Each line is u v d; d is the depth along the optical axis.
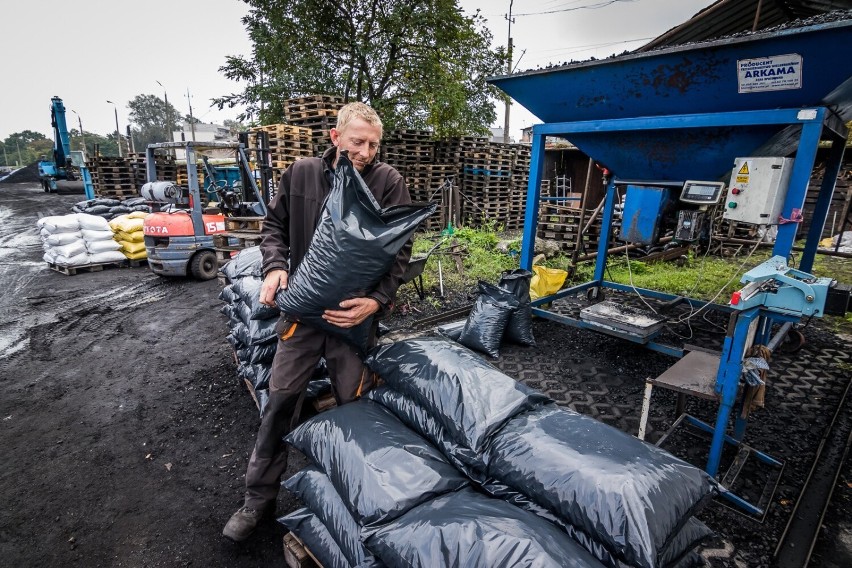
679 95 3.04
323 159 1.90
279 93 10.80
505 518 1.26
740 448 2.44
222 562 1.97
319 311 1.72
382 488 1.41
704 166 3.74
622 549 1.16
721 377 2.10
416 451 1.56
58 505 2.34
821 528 2.06
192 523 2.20
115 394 3.51
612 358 3.92
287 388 1.91
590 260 6.73
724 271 6.71
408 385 1.75
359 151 1.80
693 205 4.29
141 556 2.02
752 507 2.12
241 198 7.34
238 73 11.61
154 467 2.63
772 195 2.63
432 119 11.22
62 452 2.79
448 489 1.46
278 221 2.03
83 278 7.25
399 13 10.27
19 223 12.90
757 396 2.32
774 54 2.52
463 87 11.95
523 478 1.41
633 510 1.19
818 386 3.40
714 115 2.94
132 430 3.01
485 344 3.90
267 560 1.98
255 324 2.91
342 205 1.63
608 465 1.33
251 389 3.19
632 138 3.86
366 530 1.35
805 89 2.54
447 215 10.31
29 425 3.10
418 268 5.21
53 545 2.08
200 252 7.00
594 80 3.32
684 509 1.30
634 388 3.39
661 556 1.22
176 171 13.84
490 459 1.50
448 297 5.61
